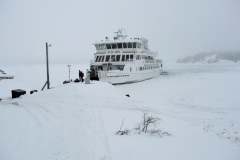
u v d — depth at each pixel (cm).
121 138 728
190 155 630
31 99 1565
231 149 750
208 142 816
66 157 589
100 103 1397
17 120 990
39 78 5328
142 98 2402
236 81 4153
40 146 671
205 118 1488
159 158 585
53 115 1078
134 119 1021
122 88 3291
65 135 764
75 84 2330
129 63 3644
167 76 5762
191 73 6925
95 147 645
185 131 945
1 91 2880
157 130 851
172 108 1825
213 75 5853
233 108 1870
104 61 3816
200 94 2691
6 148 659
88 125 880
